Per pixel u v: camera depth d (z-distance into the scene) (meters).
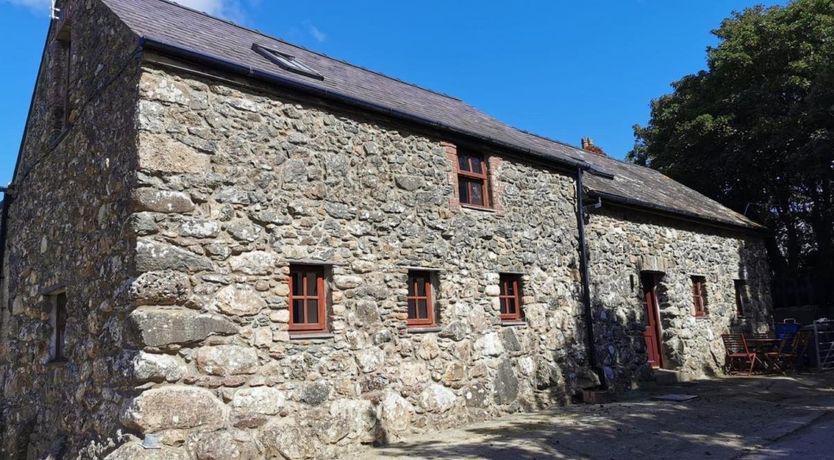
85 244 7.39
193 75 6.76
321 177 7.70
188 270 6.37
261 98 7.32
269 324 6.89
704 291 14.78
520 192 10.56
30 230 9.57
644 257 13.02
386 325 8.05
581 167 11.77
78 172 7.87
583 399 10.53
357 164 8.15
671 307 13.52
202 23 9.28
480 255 9.59
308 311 7.48
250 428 6.51
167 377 6.00
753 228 16.77
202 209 6.59
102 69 7.43
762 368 14.54
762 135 18.45
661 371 12.91
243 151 7.02
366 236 8.06
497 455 6.78
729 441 7.42
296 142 7.54
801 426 8.18
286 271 7.15
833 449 6.82
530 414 9.39
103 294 6.74
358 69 11.65
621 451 6.99
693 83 21.89
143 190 6.19
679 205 14.59
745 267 16.52
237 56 7.64
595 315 11.48
